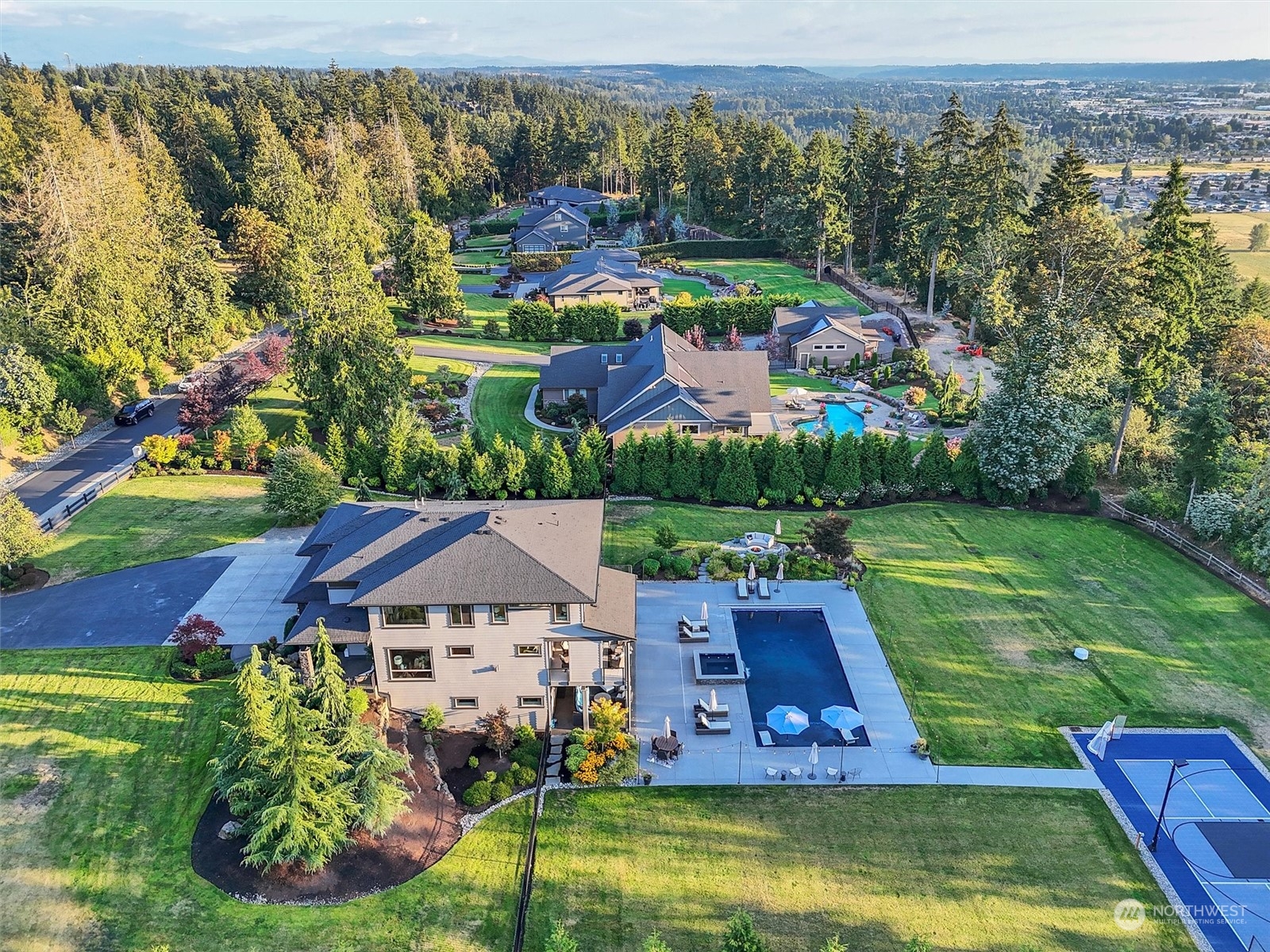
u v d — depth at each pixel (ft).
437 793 90.63
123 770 90.79
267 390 218.38
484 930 75.92
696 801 90.94
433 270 279.69
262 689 79.77
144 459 171.12
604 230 468.75
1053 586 133.69
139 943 72.69
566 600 93.25
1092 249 207.21
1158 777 94.73
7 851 80.28
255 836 77.10
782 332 258.16
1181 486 155.63
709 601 128.77
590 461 162.91
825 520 136.77
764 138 414.41
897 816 89.10
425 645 97.09
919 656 115.85
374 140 422.00
